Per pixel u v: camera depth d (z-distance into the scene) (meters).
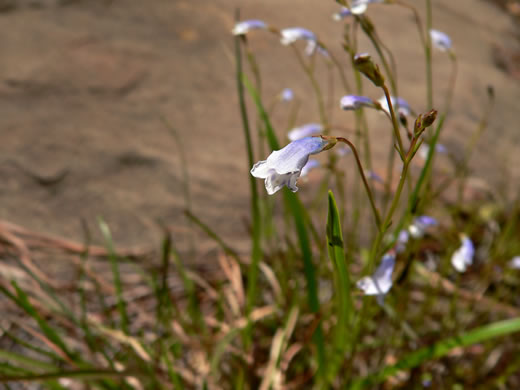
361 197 0.29
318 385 0.18
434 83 0.42
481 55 0.51
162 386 0.18
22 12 0.37
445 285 0.25
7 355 0.16
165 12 0.40
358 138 0.18
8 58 0.32
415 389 0.21
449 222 0.29
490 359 0.22
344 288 0.15
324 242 0.22
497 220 0.30
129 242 0.26
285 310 0.21
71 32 0.36
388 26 0.49
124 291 0.23
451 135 0.36
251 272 0.19
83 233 0.25
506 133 0.39
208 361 0.19
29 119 0.29
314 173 0.30
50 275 0.23
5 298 0.21
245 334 0.19
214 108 0.34
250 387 0.19
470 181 0.32
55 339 0.17
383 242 0.18
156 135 0.31
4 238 0.24
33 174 0.27
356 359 0.21
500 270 0.25
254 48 0.40
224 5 0.43
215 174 0.30
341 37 0.44
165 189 0.28
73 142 0.29
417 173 0.31
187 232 0.27
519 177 0.35
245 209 0.28
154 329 0.21
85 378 0.15
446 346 0.17
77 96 0.32
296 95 0.36
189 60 0.37
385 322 0.23
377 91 0.38
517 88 0.46
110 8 0.39
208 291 0.23
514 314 0.24
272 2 0.46
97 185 0.27
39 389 0.18
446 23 0.54
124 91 0.33
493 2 0.69
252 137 0.32
